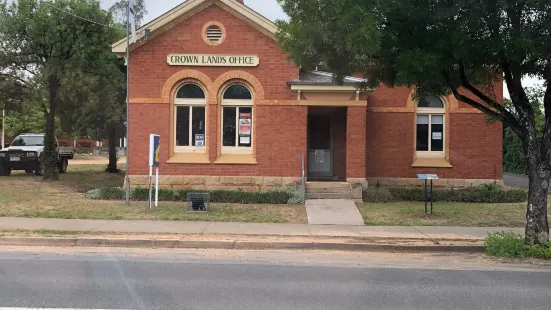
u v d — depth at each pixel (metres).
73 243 9.30
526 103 8.95
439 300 5.89
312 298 5.90
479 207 14.10
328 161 17.75
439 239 9.77
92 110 22.86
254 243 9.24
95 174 24.59
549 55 8.26
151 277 6.86
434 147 17.42
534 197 8.78
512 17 8.41
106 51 18.44
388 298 5.95
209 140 16.12
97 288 6.23
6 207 12.98
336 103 15.96
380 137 17.23
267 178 16.05
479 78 10.56
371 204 14.70
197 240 9.34
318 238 9.73
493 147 17.00
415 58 8.37
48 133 19.11
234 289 6.28
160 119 16.12
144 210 12.89
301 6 9.69
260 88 16.06
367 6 8.87
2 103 18.97
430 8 8.55
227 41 16.12
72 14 17.14
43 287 6.23
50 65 16.98
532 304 5.75
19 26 16.88
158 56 16.12
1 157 20.58
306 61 10.42
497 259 8.50
